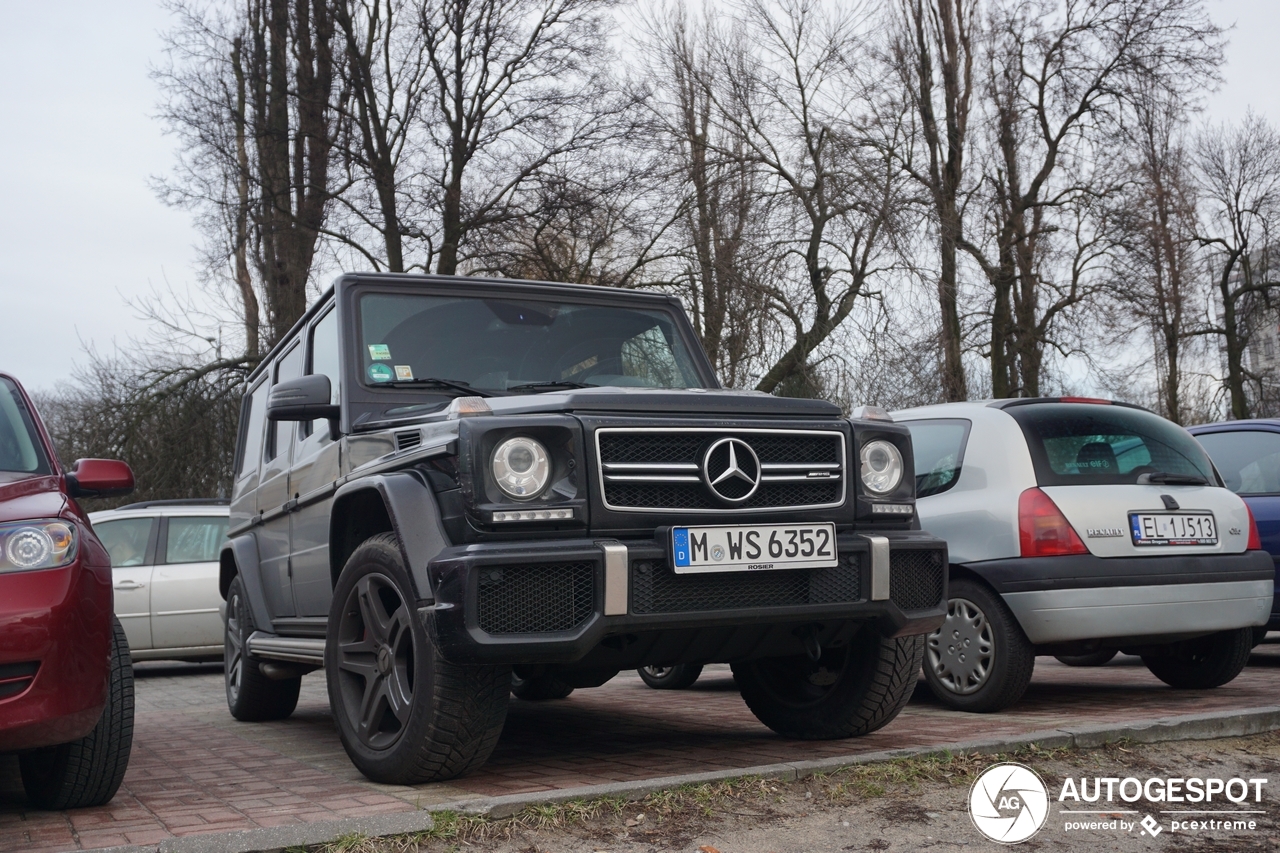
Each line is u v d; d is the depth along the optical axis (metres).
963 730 4.92
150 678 11.45
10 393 4.75
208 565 11.70
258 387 7.03
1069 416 6.07
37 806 4.03
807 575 3.94
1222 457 7.95
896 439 4.25
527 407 3.86
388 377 4.84
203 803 3.92
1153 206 24.81
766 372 20.64
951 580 5.88
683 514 3.76
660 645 3.98
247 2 20.95
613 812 3.44
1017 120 24.88
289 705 6.73
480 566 3.51
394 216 21.16
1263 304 31.84
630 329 5.49
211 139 20.39
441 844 3.14
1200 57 24.20
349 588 4.22
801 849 3.16
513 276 21.12
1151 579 5.62
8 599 3.55
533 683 6.92
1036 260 24.45
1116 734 4.38
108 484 4.61
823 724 4.72
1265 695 6.07
